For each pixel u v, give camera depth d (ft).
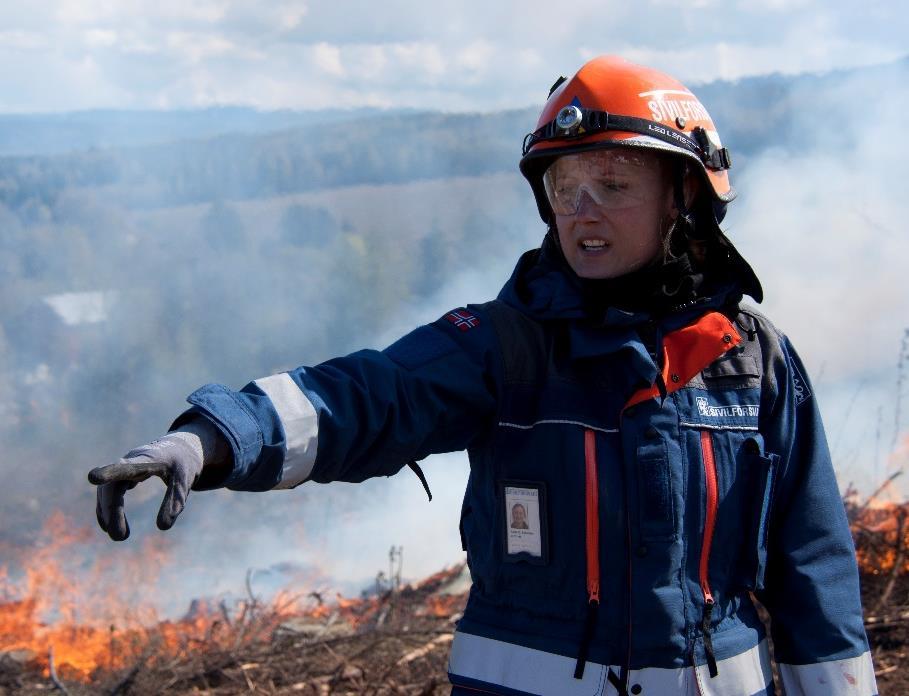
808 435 6.15
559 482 5.42
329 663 12.87
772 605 6.23
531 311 5.62
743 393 5.77
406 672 12.40
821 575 6.07
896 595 13.66
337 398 4.87
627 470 5.40
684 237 5.82
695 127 5.85
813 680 6.00
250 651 13.56
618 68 5.81
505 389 5.46
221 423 4.43
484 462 5.70
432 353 5.38
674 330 5.66
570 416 5.44
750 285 5.98
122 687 12.53
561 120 5.63
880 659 11.68
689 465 5.52
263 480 4.67
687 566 5.51
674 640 5.44
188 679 12.69
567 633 5.43
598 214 5.59
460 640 5.73
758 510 5.66
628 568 5.39
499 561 5.57
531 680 5.43
